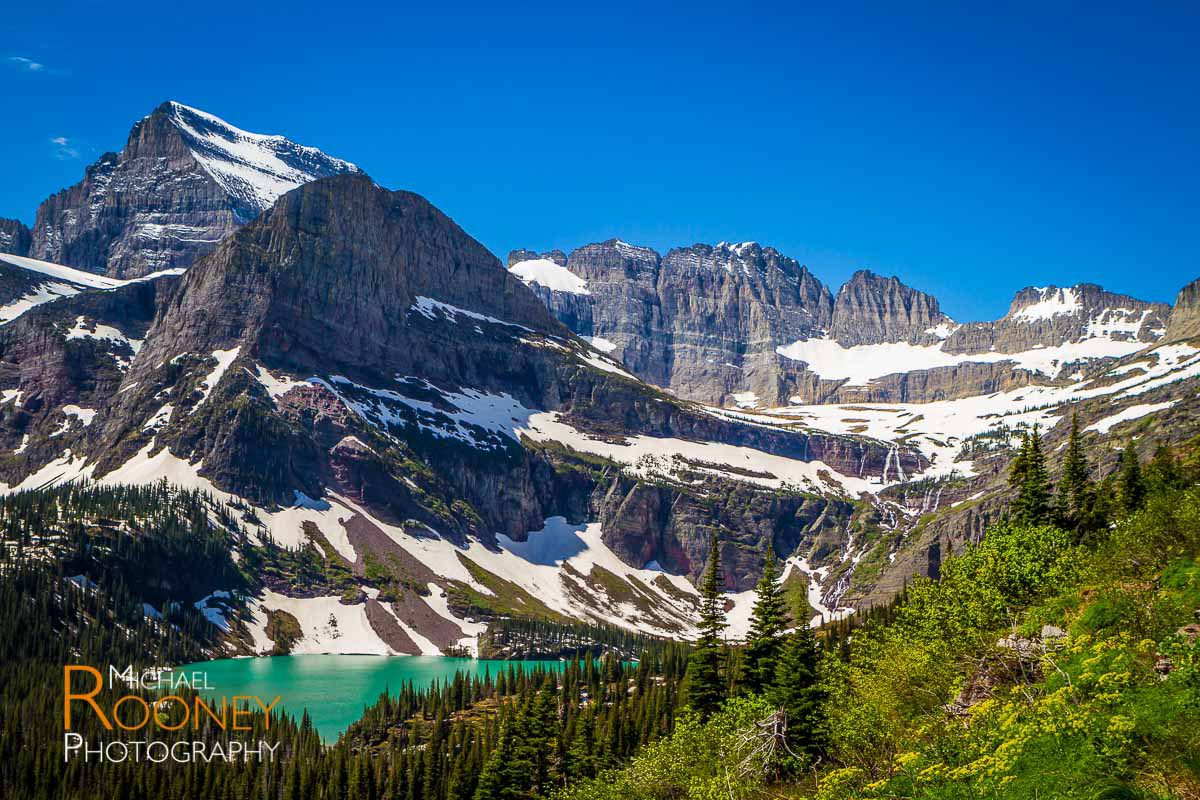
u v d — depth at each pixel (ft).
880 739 220.02
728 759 259.80
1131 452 392.06
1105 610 197.06
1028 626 220.02
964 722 186.70
